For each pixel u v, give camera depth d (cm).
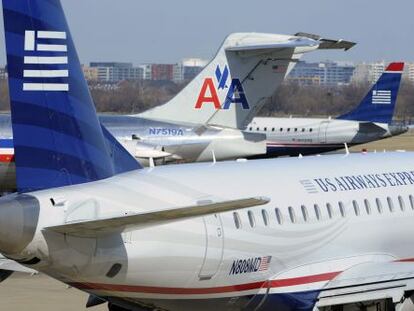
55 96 4884
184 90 12356
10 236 4428
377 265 5831
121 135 12012
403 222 6153
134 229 4481
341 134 17462
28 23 4806
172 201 5088
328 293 5597
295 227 5553
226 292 5288
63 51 4925
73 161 4944
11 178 11075
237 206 4191
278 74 12500
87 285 4806
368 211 5966
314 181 5831
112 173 5181
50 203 4619
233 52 12331
